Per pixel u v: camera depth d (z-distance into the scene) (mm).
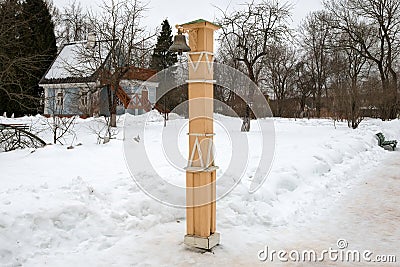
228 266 4121
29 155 8711
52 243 4383
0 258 3922
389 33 26422
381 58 26641
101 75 16859
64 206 4793
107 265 4090
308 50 37562
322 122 22500
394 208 6355
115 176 6527
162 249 4508
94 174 6742
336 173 8641
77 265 4055
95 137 13305
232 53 17250
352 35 28234
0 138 10570
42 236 4367
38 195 4973
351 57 31891
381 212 6137
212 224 4645
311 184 7430
